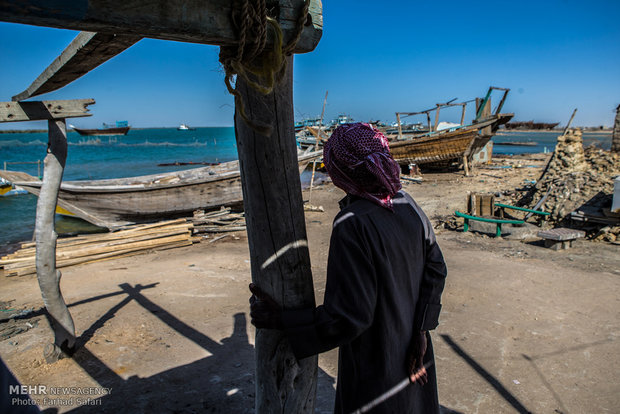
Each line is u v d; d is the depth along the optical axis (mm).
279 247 1415
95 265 6926
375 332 1338
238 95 1176
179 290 5344
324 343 1250
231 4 1024
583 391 2977
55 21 804
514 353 3533
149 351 3637
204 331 4055
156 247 7980
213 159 37375
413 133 25984
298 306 1469
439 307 1482
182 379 3172
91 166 30484
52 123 3314
